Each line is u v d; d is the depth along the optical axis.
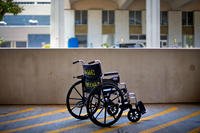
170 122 4.36
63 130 3.92
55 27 10.77
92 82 4.18
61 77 5.82
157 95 5.91
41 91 5.82
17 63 5.79
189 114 4.92
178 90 5.95
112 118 4.58
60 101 5.83
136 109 4.40
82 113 4.98
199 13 28.84
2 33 27.52
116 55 5.82
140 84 5.88
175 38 28.81
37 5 27.92
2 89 5.80
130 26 28.75
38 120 4.51
